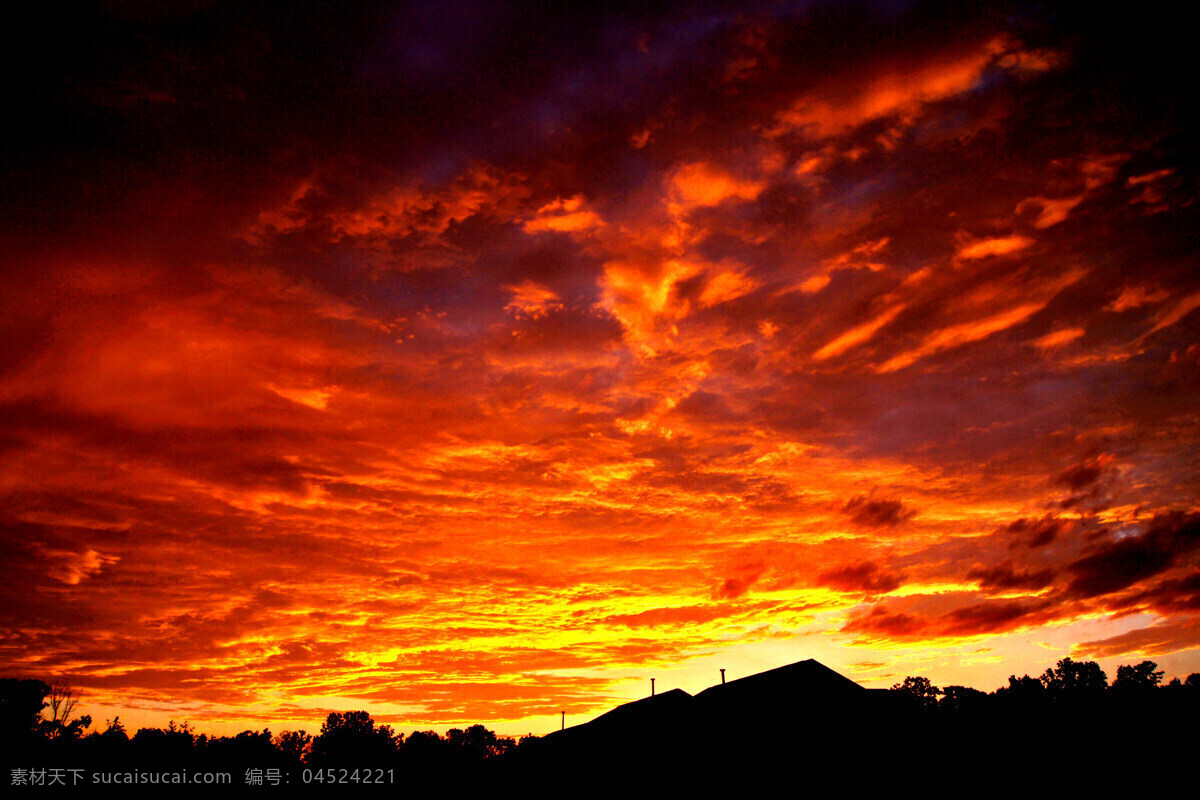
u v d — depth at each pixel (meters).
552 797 24.91
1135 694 23.73
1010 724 22.25
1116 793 19.55
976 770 20.36
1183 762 20.30
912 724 21.27
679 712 25.67
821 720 21.42
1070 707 23.25
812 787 20.02
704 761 22.23
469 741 57.41
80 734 47.50
